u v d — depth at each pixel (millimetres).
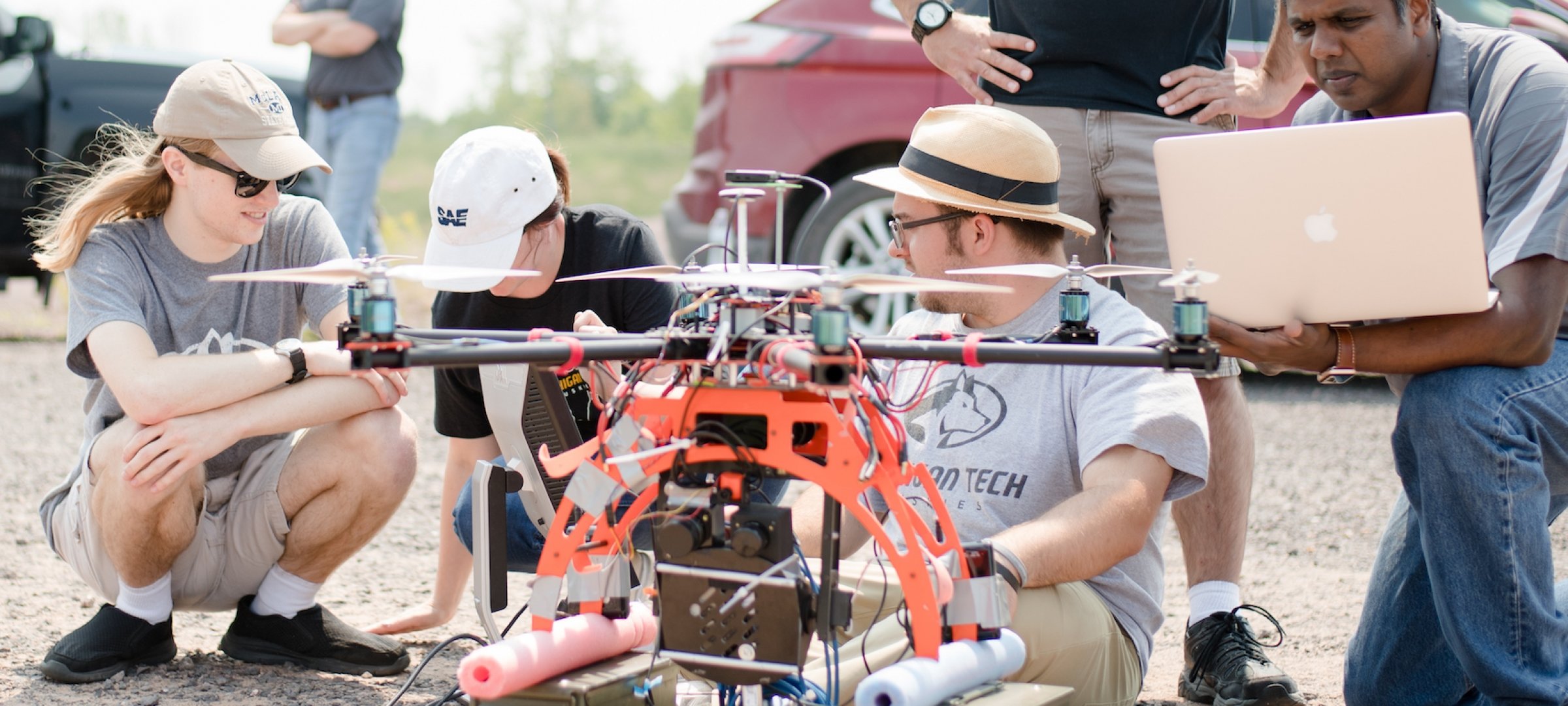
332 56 8719
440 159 3582
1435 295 3053
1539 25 6371
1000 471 3240
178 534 3693
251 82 3691
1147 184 4277
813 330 2268
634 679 2662
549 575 2584
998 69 4387
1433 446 3186
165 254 3811
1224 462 3869
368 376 3732
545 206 3594
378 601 4684
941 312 3350
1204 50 4430
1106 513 2955
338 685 3768
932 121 3312
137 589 3770
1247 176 3066
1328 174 3018
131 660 3793
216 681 3762
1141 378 3113
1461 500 3164
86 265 3713
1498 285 3197
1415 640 3451
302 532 3826
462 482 4141
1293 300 3127
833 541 2447
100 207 3699
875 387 2535
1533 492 3168
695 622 2445
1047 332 3143
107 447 3590
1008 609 2709
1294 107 6816
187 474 3627
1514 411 3170
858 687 2445
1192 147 3105
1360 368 3209
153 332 3803
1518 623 3154
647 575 3037
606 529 2652
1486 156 3330
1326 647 4234
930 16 4488
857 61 7691
